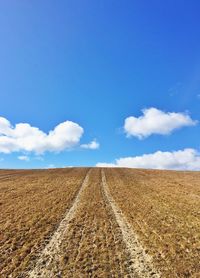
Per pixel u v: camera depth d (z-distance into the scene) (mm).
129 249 19484
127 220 27109
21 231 23734
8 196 39906
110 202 36438
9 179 63062
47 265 17141
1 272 16219
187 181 58750
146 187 50031
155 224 25094
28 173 79750
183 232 22516
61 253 19000
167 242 20344
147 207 32438
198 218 26656
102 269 16344
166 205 33156
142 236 22000
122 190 46781
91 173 78500
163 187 49469
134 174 75188
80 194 43000
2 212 30203
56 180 61625
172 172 81312
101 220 27484
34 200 37281
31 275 15859
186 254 18016
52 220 27328
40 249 19797
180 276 14992
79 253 18953
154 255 18016
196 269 15797
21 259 18047
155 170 88562
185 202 34656
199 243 19969
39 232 23531
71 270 16297
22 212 30281
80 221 27156
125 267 16578
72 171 85875
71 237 22359
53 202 36094
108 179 63594
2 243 20938
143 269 16188
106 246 20203
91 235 22828
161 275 15266
